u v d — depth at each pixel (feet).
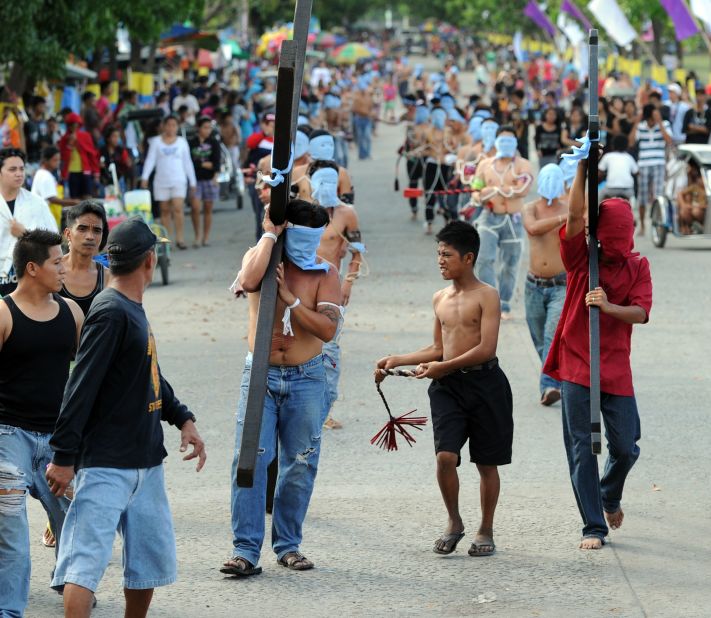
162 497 45.60
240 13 497.46
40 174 117.70
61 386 50.49
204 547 59.93
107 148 190.19
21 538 48.55
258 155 159.53
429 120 189.78
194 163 175.63
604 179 165.68
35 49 164.04
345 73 553.23
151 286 142.20
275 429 56.29
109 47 274.16
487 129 139.64
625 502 66.28
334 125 256.52
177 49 420.77
